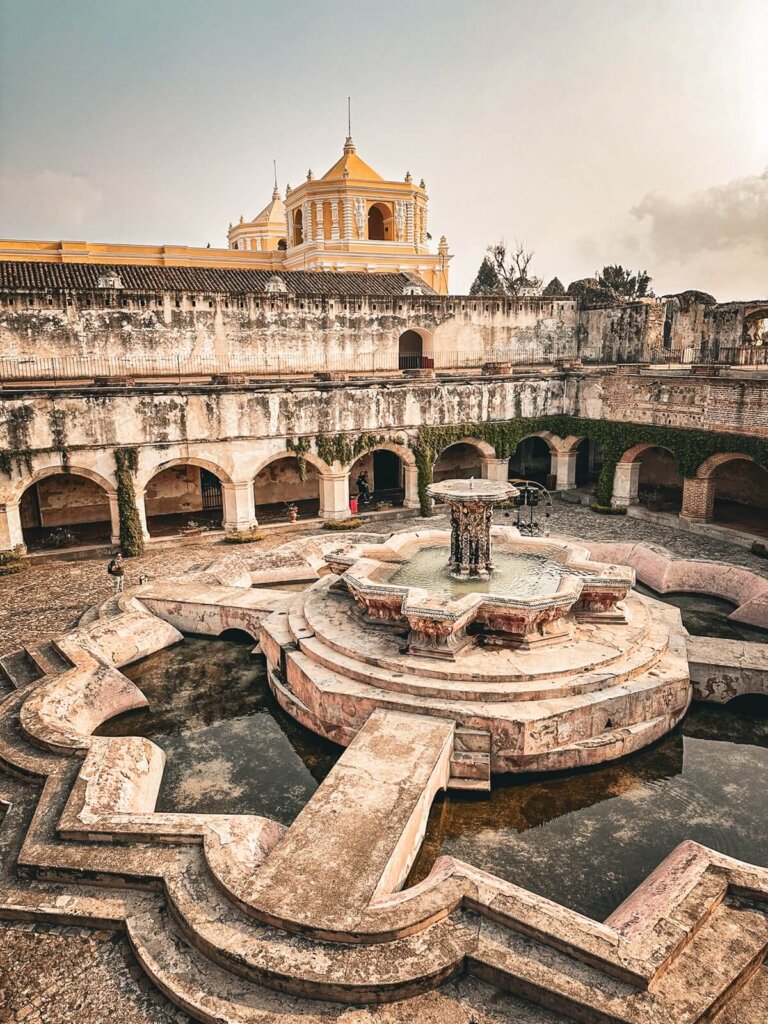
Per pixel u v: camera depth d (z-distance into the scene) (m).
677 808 10.82
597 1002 6.46
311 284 35.81
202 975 7.10
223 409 25.64
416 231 48.06
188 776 12.02
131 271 32.91
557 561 17.27
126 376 26.44
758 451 23.61
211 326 29.89
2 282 28.91
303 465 27.47
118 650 15.96
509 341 37.09
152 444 24.75
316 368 32.44
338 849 8.40
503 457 31.97
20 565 22.53
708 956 7.00
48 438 23.22
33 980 7.32
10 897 8.26
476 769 11.04
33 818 9.45
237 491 26.48
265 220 57.78
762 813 10.70
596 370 31.88
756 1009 6.69
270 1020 6.57
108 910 8.02
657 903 7.66
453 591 15.39
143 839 8.88
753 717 13.31
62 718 12.45
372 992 6.70
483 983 6.98
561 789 11.30
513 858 9.77
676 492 33.19
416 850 9.44
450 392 29.97
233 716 14.10
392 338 34.06
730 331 37.31
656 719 12.36
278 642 14.56
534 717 11.16
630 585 13.95
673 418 26.94
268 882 7.85
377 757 10.38
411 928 7.22
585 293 48.12
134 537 24.61
